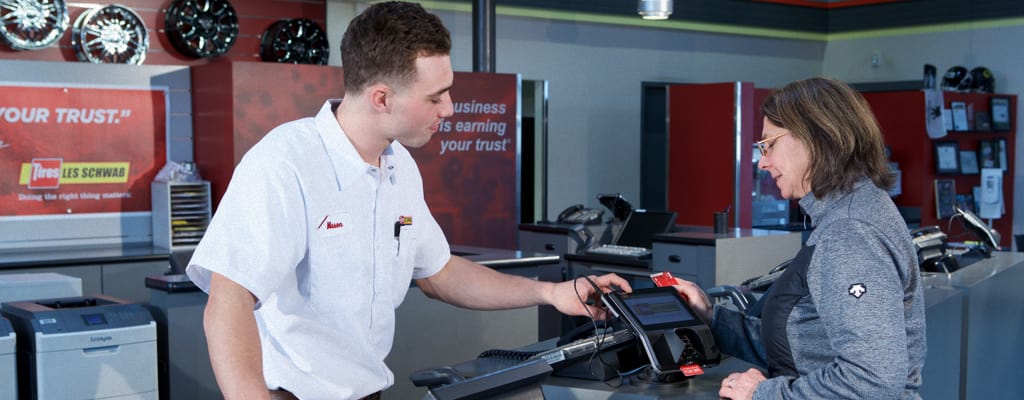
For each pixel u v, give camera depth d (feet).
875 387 5.32
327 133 5.61
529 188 32.83
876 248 5.50
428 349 12.85
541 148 32.48
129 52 21.99
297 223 5.37
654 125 36.55
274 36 24.32
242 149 19.35
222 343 4.98
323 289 5.66
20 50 20.79
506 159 23.29
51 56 21.31
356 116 5.58
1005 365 14.48
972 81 36.06
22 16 20.39
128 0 22.29
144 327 10.63
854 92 5.89
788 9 39.24
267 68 19.58
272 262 5.19
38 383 10.02
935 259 13.92
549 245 21.68
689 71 36.91
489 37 24.56
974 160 35.53
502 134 23.20
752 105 29.40
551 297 6.89
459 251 15.92
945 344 11.71
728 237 17.54
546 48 32.83
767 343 6.08
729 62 38.19
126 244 20.36
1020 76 36.32
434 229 6.76
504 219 23.36
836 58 41.19
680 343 6.64
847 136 5.70
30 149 19.27
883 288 5.43
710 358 6.82
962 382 12.59
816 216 5.90
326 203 5.53
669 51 36.27
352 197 5.66
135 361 10.59
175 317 11.23
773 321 5.98
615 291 6.87
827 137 5.75
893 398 5.37
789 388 5.72
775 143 6.02
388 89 5.37
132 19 21.98
